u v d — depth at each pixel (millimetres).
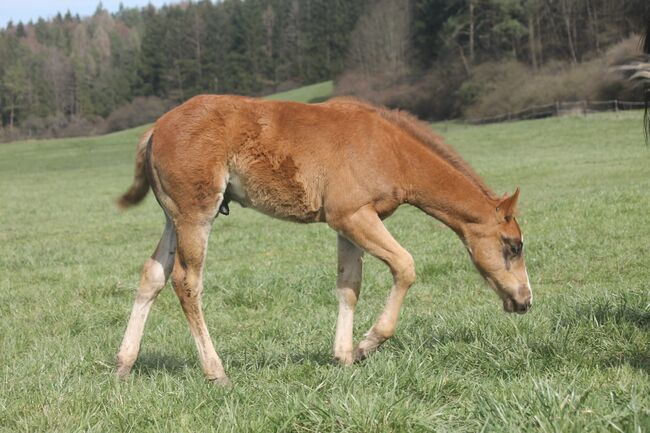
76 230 18031
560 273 8711
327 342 6105
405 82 73875
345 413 3803
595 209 12461
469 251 5754
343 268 5652
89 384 4891
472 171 5816
